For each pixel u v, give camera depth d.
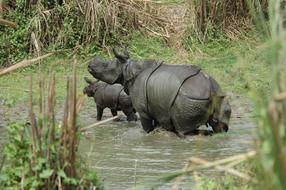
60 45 51.84
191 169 11.89
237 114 37.41
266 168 9.98
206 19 52.88
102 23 52.72
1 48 52.03
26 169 17.58
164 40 53.44
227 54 49.94
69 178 17.50
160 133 33.50
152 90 33.53
